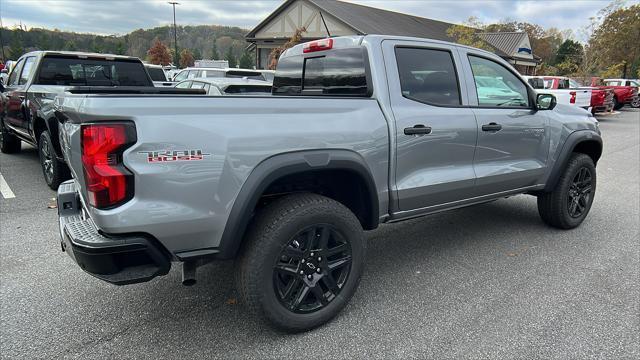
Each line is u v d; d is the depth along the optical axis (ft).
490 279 12.07
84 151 7.33
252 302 8.73
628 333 9.50
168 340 9.22
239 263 8.85
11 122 25.52
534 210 18.67
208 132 7.87
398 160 10.69
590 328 9.68
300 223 8.84
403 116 10.69
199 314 10.21
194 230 8.04
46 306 10.45
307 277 9.27
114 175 7.29
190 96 7.84
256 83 30.25
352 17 96.12
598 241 15.01
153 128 7.43
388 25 103.76
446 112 11.70
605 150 35.60
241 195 8.22
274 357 8.71
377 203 10.37
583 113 16.31
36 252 13.50
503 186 13.65
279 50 86.84
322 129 9.20
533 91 14.29
